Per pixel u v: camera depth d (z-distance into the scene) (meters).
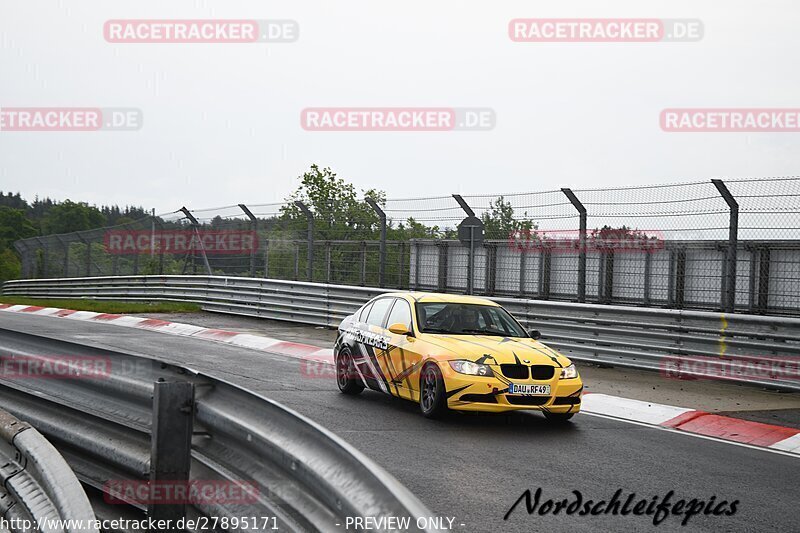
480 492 5.80
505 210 15.72
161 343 15.23
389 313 9.80
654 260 14.16
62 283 30.39
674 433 8.47
